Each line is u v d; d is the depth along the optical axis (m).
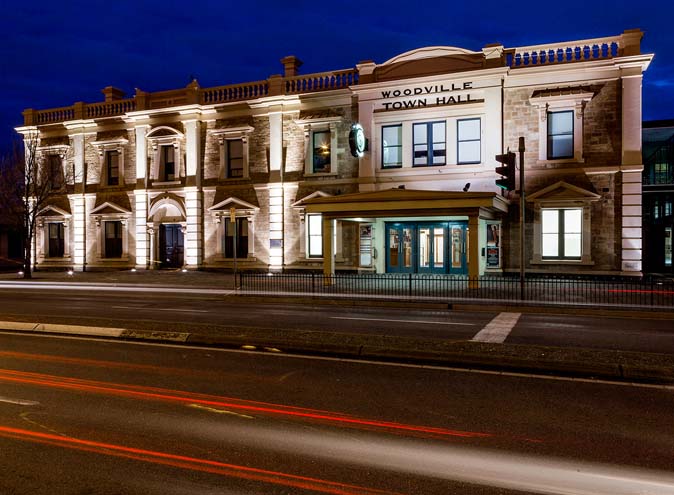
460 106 24.33
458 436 5.47
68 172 32.72
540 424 5.81
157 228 30.98
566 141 23.22
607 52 22.86
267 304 17.58
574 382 7.48
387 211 21.31
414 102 25.12
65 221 32.97
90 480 4.48
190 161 29.62
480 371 8.12
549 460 4.88
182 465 4.78
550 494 4.25
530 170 23.44
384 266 25.67
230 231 29.41
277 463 4.82
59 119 33.47
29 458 4.93
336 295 18.17
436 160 25.20
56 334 11.55
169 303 17.78
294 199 27.84
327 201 21.89
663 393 6.95
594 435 5.48
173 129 29.72
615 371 7.79
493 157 23.80
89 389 7.21
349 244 26.36
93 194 32.22
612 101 22.41
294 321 13.27
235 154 29.48
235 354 9.40
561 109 23.14
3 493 4.23
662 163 29.81
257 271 28.38
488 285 19.95
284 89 28.09
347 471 4.65
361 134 25.09
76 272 32.03
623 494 4.24
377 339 9.95
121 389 7.21
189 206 29.55
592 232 22.61
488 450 5.11
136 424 5.84
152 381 7.61
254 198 28.66
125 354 9.43
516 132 23.66
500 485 4.39
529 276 23.33
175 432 5.60
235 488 4.33
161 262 31.25
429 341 9.73
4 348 9.98
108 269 31.80
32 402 6.63
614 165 22.28
